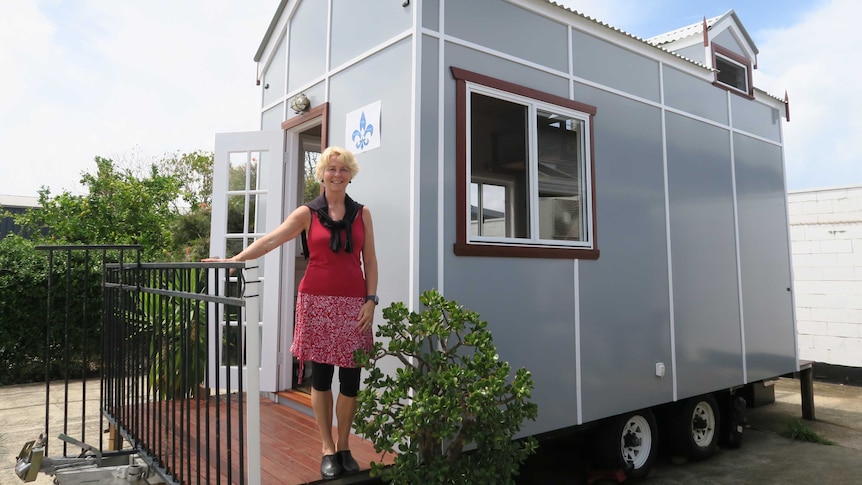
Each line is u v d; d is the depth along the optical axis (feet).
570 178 12.68
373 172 10.84
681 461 15.46
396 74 10.41
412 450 7.86
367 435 7.97
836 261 27.99
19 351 23.71
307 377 14.87
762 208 18.93
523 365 11.14
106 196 33.76
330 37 12.65
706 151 16.81
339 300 8.02
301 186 14.88
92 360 25.49
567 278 12.22
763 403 20.42
